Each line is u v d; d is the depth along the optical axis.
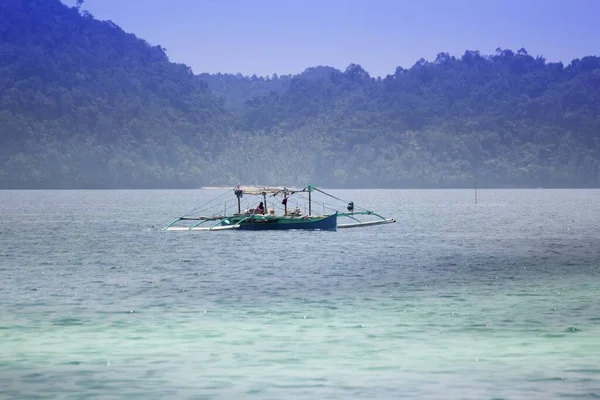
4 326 53.59
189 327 53.25
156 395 38.97
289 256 96.19
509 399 38.16
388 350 47.00
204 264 87.88
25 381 41.16
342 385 40.41
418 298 64.50
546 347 47.53
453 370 42.88
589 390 39.34
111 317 56.59
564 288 69.56
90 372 42.69
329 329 52.59
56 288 69.88
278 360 44.91
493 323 54.31
